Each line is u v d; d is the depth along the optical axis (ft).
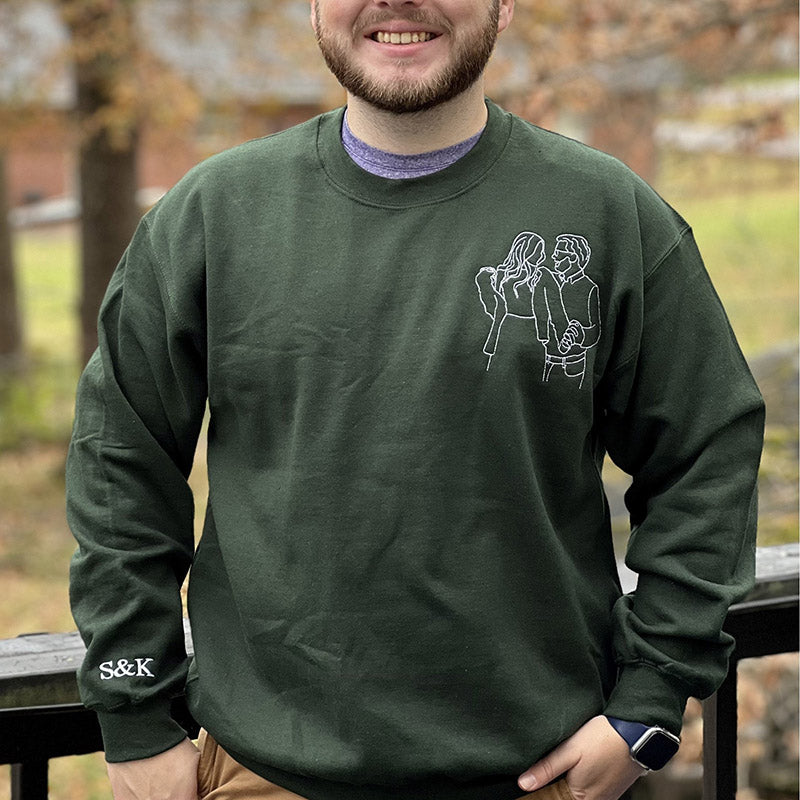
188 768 5.85
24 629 28.96
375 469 5.43
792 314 43.50
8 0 34.73
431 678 5.45
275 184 5.77
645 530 5.86
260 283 5.66
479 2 5.46
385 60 5.47
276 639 5.59
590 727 5.65
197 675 5.90
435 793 5.55
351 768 5.45
